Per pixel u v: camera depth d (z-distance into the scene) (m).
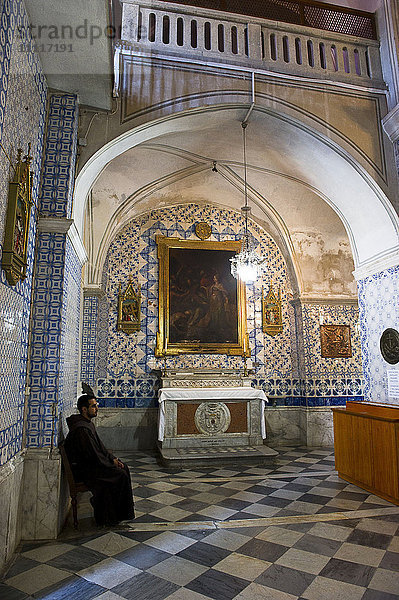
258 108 5.94
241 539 3.96
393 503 5.01
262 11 6.39
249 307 9.52
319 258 9.56
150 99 5.46
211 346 9.04
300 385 9.38
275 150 7.13
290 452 8.26
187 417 7.73
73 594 2.98
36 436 4.17
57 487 4.08
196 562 3.47
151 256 9.24
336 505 4.96
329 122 6.14
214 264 9.44
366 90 6.43
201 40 5.84
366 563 3.45
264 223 9.72
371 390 6.70
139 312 8.92
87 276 8.41
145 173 7.98
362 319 7.02
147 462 7.36
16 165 3.57
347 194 6.83
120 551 3.70
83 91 4.86
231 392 7.85
